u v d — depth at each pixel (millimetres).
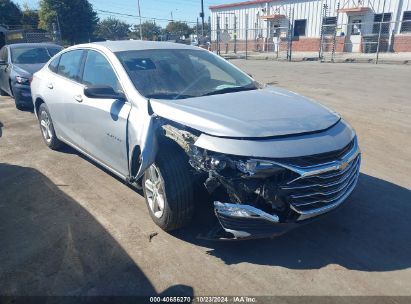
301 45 29719
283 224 2859
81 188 4473
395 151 5582
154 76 3883
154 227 3592
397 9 24312
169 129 3248
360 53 25891
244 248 3264
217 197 3012
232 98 3629
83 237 3453
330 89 10789
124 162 3793
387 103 8680
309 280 2857
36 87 5711
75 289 2799
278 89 4266
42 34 31375
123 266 3045
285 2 30125
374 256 3137
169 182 3178
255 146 2816
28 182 4680
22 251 3271
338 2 26906
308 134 3018
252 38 32812
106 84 4078
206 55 4668
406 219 3695
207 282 2857
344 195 3229
